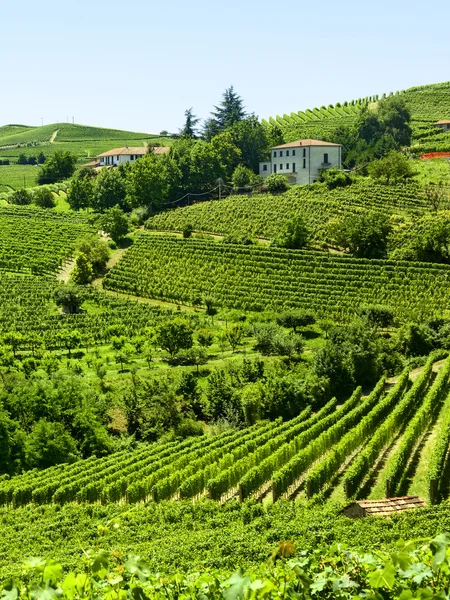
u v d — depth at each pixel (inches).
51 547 1581.0
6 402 2785.4
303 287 4463.6
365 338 3169.3
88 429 2640.3
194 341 3843.5
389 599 382.0
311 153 7003.0
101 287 5118.1
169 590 413.1
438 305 4008.4
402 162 6210.6
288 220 5162.4
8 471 2502.5
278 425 2605.8
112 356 3651.6
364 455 1936.5
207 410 2913.4
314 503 1753.2
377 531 1424.7
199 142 7869.1
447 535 359.3
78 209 7057.1
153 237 5644.7
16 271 5344.5
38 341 3681.1
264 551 1312.7
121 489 2016.5
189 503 1827.0
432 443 2185.0
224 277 4795.8
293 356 3452.3
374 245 4726.9
